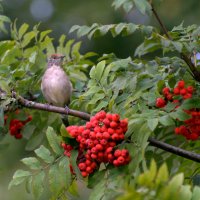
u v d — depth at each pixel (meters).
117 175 8.30
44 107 10.21
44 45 11.58
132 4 8.97
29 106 10.24
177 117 8.30
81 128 8.53
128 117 8.95
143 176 5.87
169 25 18.94
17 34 11.46
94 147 8.34
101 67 9.41
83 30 9.73
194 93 9.17
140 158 8.02
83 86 11.95
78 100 10.48
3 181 15.79
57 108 10.12
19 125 11.23
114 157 8.39
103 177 8.45
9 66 10.64
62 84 11.88
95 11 19.97
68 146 8.72
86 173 8.59
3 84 10.08
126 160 8.27
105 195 8.13
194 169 10.27
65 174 8.67
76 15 20.20
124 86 9.24
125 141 8.36
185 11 19.00
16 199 15.70
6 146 11.52
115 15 19.66
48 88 11.88
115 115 8.30
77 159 8.73
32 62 10.70
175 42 8.96
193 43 9.20
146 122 8.23
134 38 19.33
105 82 9.34
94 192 8.26
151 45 9.57
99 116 8.42
